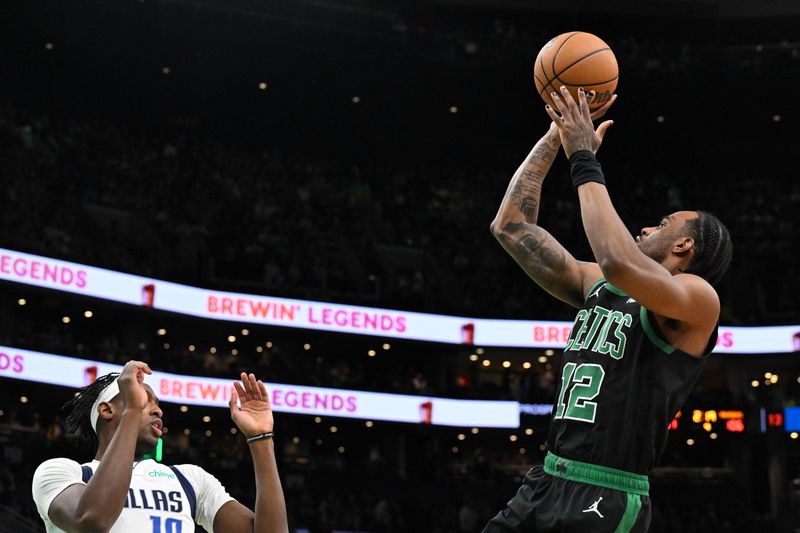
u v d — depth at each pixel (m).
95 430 5.71
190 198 40.75
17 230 33.03
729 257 5.26
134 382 5.25
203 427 38.09
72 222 35.78
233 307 35.03
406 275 40.22
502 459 41.59
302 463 36.56
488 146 48.56
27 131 39.16
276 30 41.19
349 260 41.03
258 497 5.64
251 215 40.56
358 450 41.06
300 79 44.16
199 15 40.00
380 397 36.50
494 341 38.16
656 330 4.99
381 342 37.94
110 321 36.50
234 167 44.12
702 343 4.99
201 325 35.50
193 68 43.06
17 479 29.75
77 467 5.50
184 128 46.12
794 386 41.84
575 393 5.06
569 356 5.23
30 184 36.28
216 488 5.86
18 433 31.06
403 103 46.06
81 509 5.00
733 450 39.00
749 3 46.00
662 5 46.09
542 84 5.87
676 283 4.76
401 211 44.78
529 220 5.95
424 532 36.41
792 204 45.78
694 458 40.72
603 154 49.00
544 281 5.83
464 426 37.19
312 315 36.09
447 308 38.09
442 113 46.75
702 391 38.97
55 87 43.81
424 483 37.69
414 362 41.19
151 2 39.12
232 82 44.19
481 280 41.28
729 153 48.59
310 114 46.75
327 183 45.66
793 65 44.12
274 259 38.41
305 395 35.44
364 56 42.69
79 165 39.44
